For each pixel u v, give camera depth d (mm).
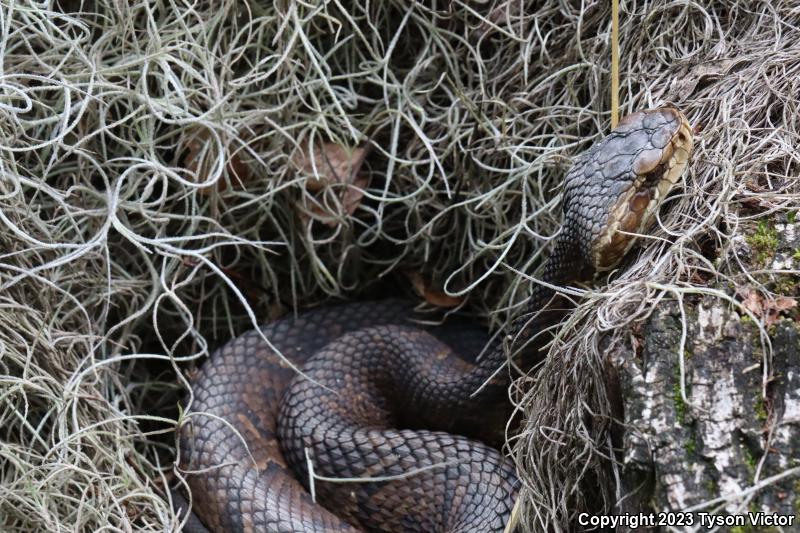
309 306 1410
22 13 1314
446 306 1393
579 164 1290
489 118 1366
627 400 1166
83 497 1234
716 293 1176
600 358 1183
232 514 1300
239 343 1379
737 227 1201
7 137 1308
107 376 1322
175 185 1361
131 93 1313
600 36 1335
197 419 1336
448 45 1376
